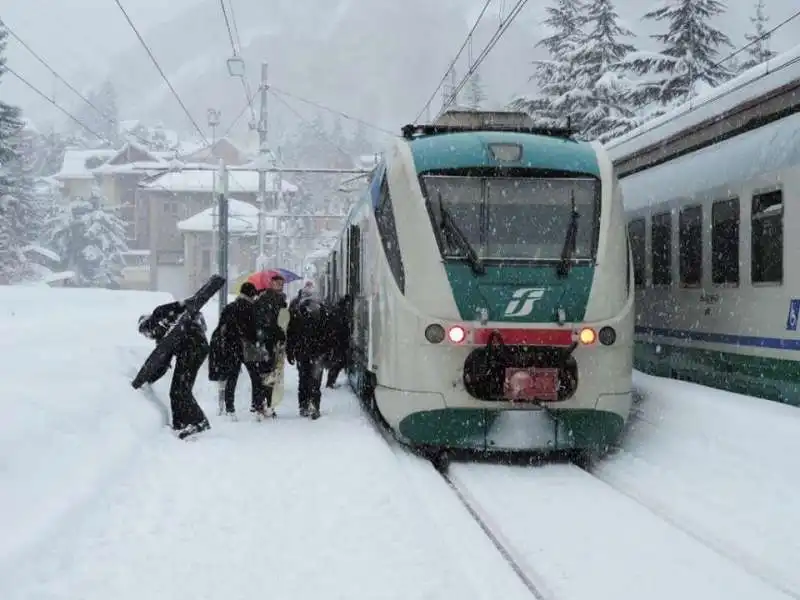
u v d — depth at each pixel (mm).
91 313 25375
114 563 5070
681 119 11625
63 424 7266
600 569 5441
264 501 6445
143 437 8352
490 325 8242
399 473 7453
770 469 7133
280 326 10617
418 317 8406
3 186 54688
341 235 15680
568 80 30234
